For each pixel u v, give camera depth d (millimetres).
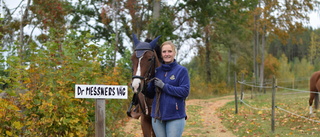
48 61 4906
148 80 3744
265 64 34875
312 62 49969
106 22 17141
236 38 30641
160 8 19609
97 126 3586
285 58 42250
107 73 6906
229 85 30359
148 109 4008
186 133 8000
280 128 7754
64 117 4637
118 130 7242
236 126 8586
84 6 22031
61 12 13594
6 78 4051
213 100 18875
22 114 4320
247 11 21766
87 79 5238
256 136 7156
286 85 30203
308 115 9086
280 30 20609
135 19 19125
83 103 5223
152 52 3838
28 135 4398
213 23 20812
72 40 5328
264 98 16453
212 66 34188
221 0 20312
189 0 20594
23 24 13461
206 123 9555
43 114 4688
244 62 35500
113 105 6105
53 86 4664
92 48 5438
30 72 4664
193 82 25625
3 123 4023
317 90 9156
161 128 3551
